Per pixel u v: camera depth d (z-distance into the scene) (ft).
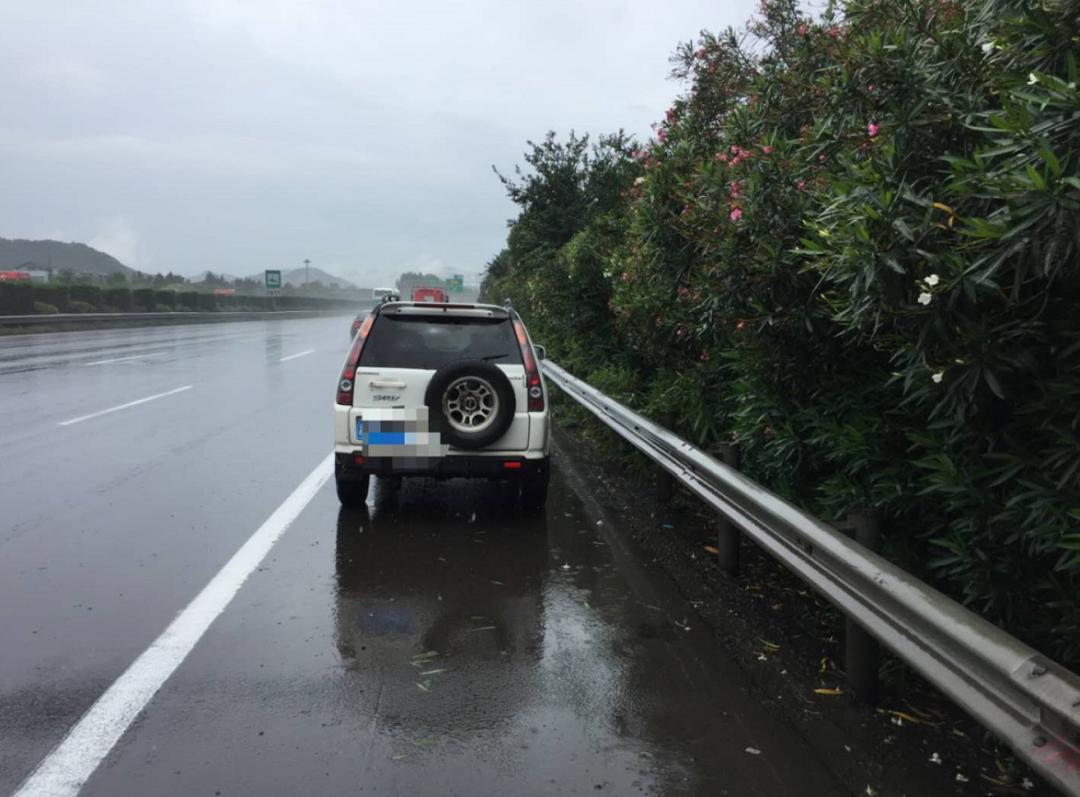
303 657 12.97
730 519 14.96
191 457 28.68
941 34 11.03
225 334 115.44
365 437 20.11
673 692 11.89
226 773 9.66
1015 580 10.43
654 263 20.66
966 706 7.80
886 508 12.66
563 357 44.65
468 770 9.80
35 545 18.65
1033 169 7.63
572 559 18.22
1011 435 10.19
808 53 16.11
